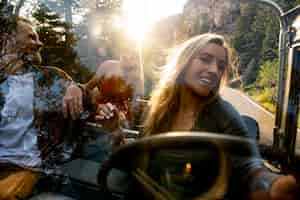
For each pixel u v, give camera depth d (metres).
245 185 0.88
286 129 1.29
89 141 1.26
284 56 1.62
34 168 1.23
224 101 1.21
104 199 1.04
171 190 0.91
